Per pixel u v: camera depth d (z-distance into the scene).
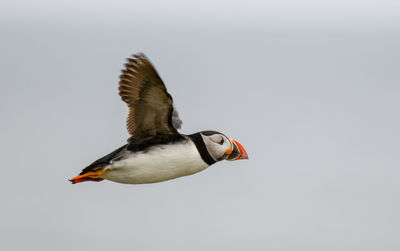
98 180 6.06
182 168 5.86
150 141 5.79
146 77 5.27
